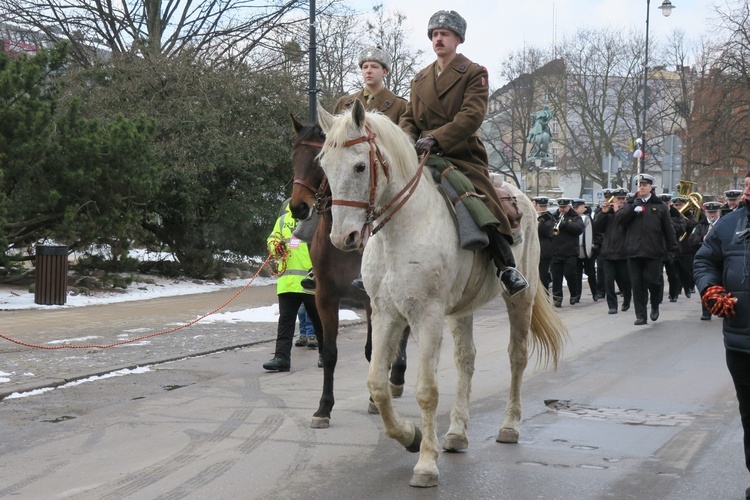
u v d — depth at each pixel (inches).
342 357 403.9
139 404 294.5
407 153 203.9
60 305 593.9
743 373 187.5
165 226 828.6
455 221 211.8
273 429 257.9
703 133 1599.4
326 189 259.9
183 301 649.0
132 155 644.7
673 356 404.5
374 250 205.5
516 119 2362.2
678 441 243.9
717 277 189.2
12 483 203.0
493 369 364.5
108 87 837.8
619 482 203.0
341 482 202.5
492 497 190.5
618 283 662.5
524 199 261.9
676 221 724.0
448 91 232.4
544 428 258.8
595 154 2263.8
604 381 338.3
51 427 261.0
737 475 210.1
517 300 251.1
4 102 601.3
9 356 384.5
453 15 234.5
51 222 641.6
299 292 361.4
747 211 187.2
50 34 1084.5
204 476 208.1
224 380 341.4
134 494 193.9
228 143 808.3
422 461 199.2
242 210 812.0
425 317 199.8
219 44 1127.0
